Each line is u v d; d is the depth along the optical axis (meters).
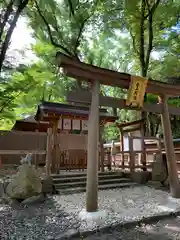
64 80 13.16
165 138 6.54
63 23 12.17
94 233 3.82
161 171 8.42
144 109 6.37
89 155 5.19
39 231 3.77
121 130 10.45
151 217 4.52
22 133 7.53
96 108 5.43
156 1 10.93
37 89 11.94
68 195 6.58
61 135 11.45
